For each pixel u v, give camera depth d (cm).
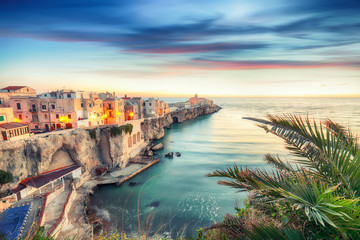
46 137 3509
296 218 449
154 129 8631
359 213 310
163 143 7838
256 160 5628
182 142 8044
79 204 3100
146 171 4819
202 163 5406
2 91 5312
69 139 3841
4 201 2592
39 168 3347
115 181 4069
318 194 355
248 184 439
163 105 11544
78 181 3703
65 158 3900
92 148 4438
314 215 308
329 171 495
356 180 425
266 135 9450
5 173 2858
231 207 3188
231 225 536
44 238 565
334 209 322
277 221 497
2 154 2952
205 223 2764
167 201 3369
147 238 658
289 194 345
